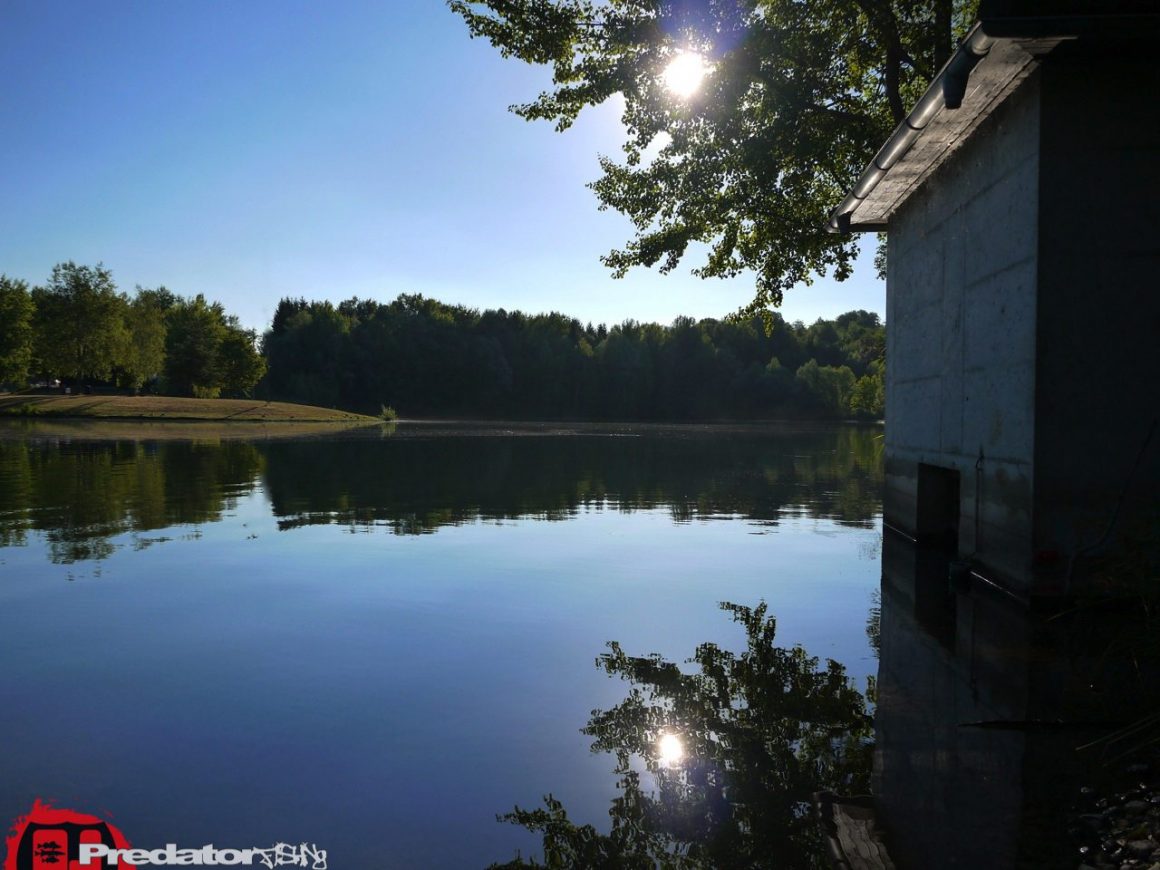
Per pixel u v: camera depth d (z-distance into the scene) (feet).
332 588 20.58
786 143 43.29
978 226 23.22
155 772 9.84
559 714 11.91
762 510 37.96
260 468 56.95
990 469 21.97
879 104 46.42
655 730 11.28
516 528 31.35
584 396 310.04
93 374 227.40
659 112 43.34
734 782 9.66
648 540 28.96
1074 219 18.81
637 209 49.03
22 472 51.78
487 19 43.27
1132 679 13.48
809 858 7.82
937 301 27.53
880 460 73.36
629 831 8.43
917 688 13.09
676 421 287.48
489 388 308.19
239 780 9.63
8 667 14.06
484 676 13.70
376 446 87.71
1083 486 18.89
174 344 258.37
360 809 8.93
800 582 22.00
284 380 301.63
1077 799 9.03
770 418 295.89
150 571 22.43
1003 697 12.62
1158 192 18.67
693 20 39.37
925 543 28.81
